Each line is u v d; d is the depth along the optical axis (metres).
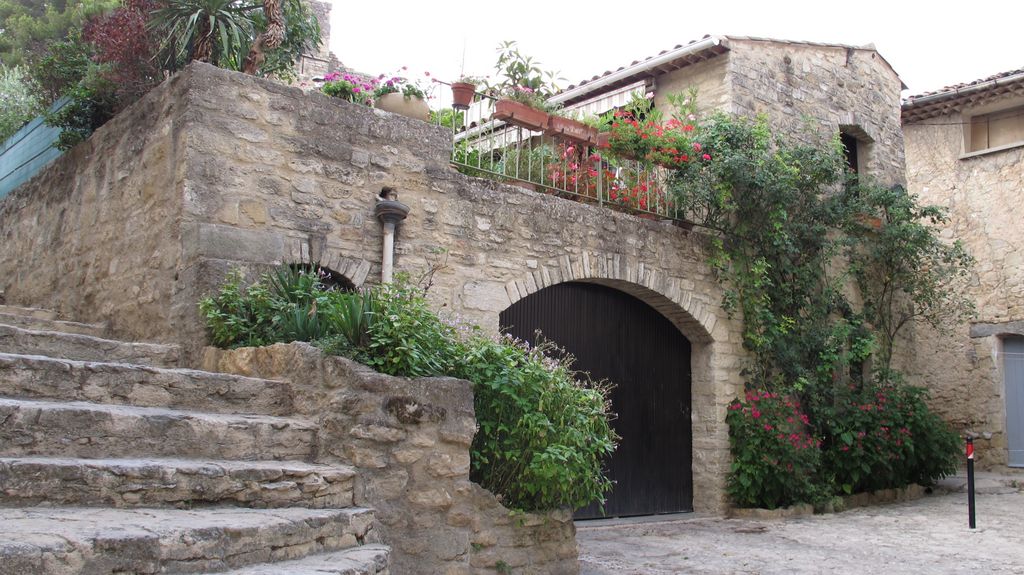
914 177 13.90
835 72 11.24
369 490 4.06
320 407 4.32
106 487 3.18
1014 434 12.47
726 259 9.05
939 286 11.77
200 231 5.73
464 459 4.46
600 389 7.38
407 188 6.84
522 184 7.80
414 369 4.56
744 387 9.15
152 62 7.64
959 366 12.94
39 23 17.83
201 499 3.42
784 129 10.30
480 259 7.14
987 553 6.53
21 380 3.71
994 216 12.87
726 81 9.73
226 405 4.34
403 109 7.17
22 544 2.37
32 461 3.04
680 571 5.71
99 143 7.21
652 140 8.54
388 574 3.61
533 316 7.78
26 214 8.52
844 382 10.23
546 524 4.93
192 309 5.50
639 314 8.76
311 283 5.61
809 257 9.88
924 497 10.30
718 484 8.72
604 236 8.05
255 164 6.08
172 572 2.74
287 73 8.82
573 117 8.99
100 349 5.09
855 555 6.41
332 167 6.46
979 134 13.43
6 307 6.80
